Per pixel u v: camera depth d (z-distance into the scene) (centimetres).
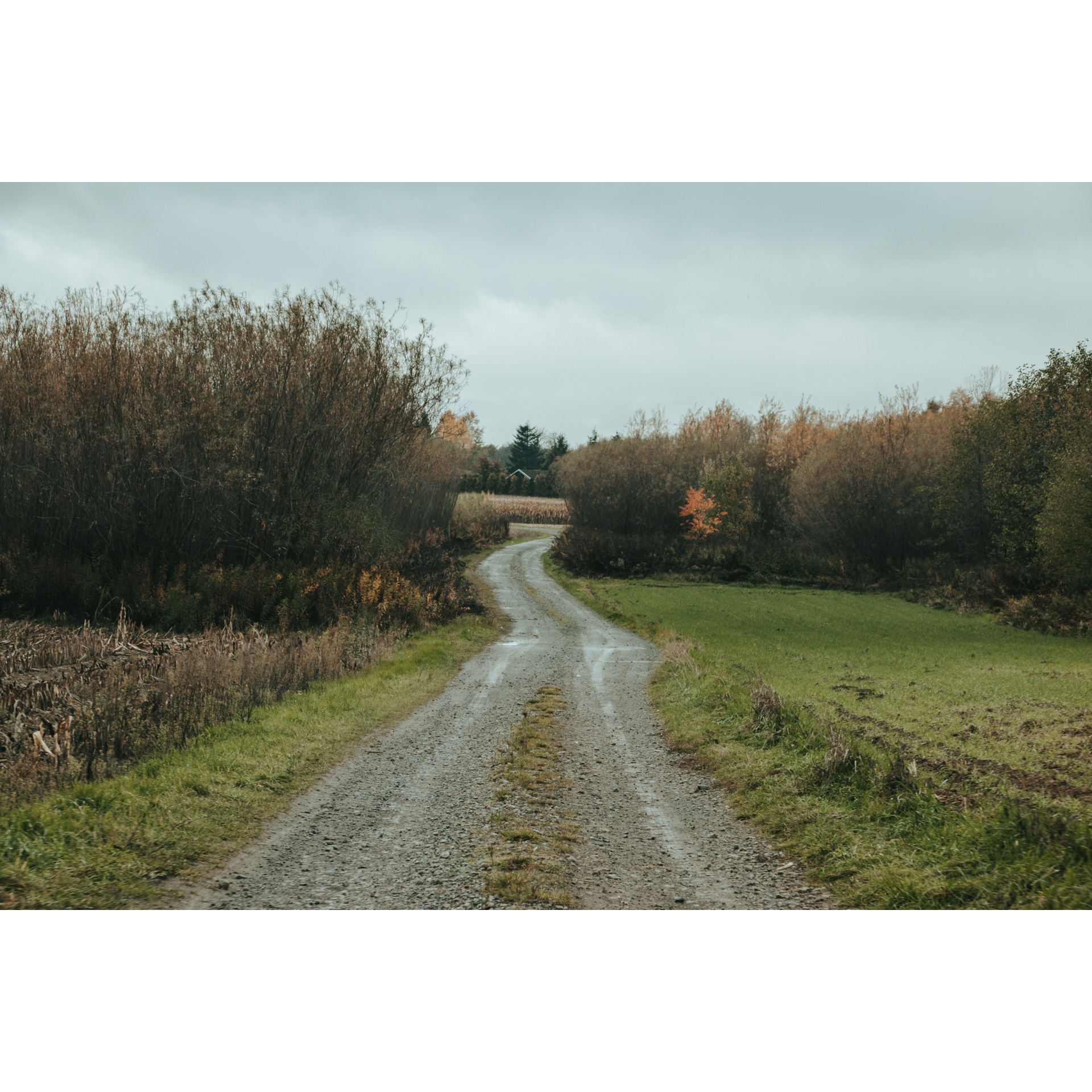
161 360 3131
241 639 1811
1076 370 3872
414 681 1798
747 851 786
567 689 1830
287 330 3300
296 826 810
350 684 1655
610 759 1177
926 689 1697
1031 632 3098
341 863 716
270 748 1090
